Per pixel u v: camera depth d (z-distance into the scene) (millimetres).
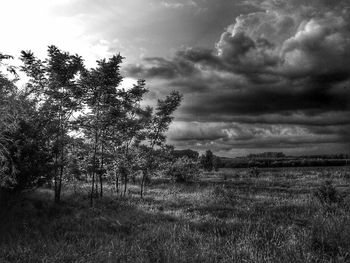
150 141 22578
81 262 7059
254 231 9773
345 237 7961
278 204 16984
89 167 18938
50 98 16719
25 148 12094
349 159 122000
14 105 11062
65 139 16562
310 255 6992
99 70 17938
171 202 18938
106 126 19625
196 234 9562
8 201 11945
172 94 22438
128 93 20312
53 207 14578
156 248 8055
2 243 8406
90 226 11125
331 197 16578
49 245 8273
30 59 16953
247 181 36656
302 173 49375
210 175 50344
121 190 25000
